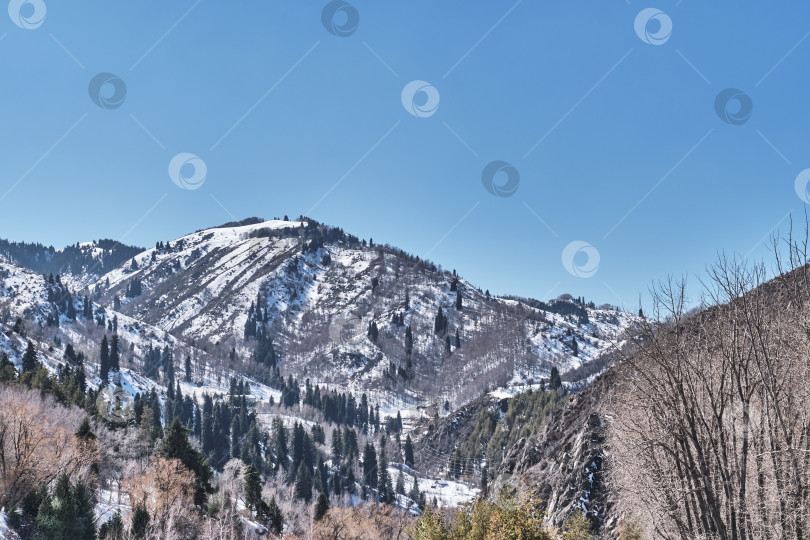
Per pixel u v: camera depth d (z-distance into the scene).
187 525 70.12
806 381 15.80
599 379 66.81
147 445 103.81
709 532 16.42
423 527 26.50
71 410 101.62
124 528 61.75
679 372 17.08
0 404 69.38
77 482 58.62
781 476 15.68
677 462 17.50
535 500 25.12
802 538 14.79
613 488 42.53
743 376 17.00
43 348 194.75
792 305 15.84
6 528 52.66
